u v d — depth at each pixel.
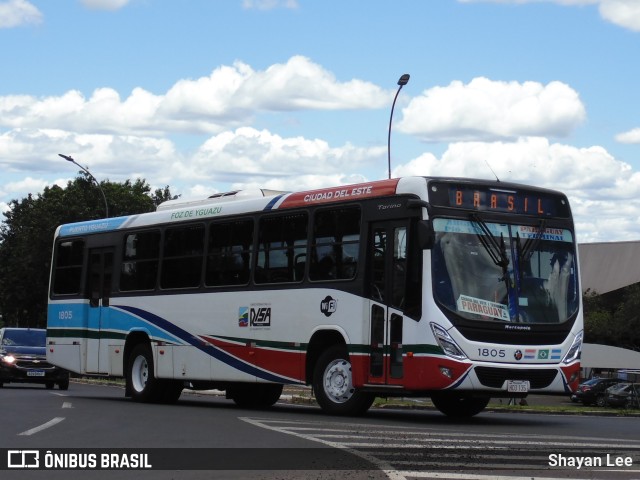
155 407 22.75
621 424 19.75
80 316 26.75
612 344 89.56
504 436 15.21
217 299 22.53
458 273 17.84
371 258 18.91
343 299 19.31
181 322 23.55
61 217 78.31
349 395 19.38
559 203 19.17
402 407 28.25
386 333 18.42
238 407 24.22
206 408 22.89
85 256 26.92
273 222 21.34
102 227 26.58
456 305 17.67
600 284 104.94
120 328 25.50
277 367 20.80
